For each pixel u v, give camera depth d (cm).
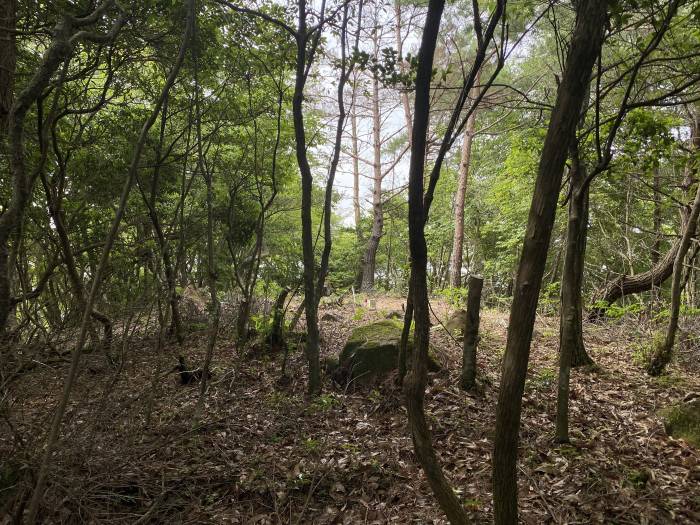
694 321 755
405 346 499
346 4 437
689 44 425
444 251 2208
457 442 416
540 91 1130
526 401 505
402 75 327
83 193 546
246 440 424
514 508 187
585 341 812
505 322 927
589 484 347
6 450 284
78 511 289
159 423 416
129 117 559
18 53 446
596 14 160
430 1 174
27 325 333
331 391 535
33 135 476
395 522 313
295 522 316
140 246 512
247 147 680
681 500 325
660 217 1086
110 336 391
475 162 1780
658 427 441
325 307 1104
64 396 220
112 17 409
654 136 429
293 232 1313
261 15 424
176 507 330
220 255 836
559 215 1047
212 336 468
